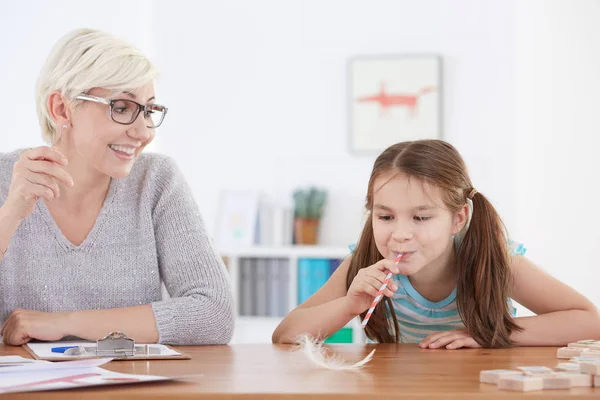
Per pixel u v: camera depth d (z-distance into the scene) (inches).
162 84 193.5
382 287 66.1
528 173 176.6
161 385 43.3
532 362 54.4
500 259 69.9
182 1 193.2
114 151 69.1
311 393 40.4
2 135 177.2
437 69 181.6
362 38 186.7
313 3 188.7
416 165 68.0
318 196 182.4
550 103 175.6
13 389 40.3
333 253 174.6
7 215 63.8
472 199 71.9
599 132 172.9
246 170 190.2
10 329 65.4
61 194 73.9
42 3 180.2
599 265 171.6
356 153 185.6
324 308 70.5
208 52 192.2
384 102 184.7
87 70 67.1
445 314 78.1
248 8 191.2
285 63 189.6
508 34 179.2
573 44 174.7
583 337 68.9
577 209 173.6
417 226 68.4
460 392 40.6
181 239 75.3
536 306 74.4
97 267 74.4
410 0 184.4
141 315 67.3
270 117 189.8
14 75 178.2
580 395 39.9
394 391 41.0
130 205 76.6
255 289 180.7
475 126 180.2
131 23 189.9
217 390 41.5
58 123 70.2
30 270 73.2
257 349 64.1
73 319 65.8
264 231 185.2
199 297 70.4
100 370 46.6
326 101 187.8
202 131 192.1
